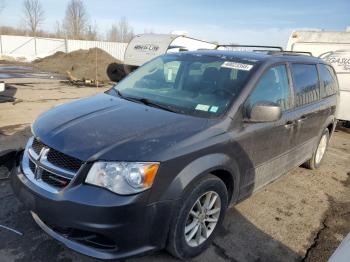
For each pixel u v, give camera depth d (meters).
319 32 10.07
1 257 2.95
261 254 3.37
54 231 2.76
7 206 3.70
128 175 2.55
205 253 3.25
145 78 4.16
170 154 2.69
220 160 3.06
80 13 50.88
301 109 4.49
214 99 3.46
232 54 4.16
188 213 2.87
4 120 7.49
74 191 2.56
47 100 10.72
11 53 31.86
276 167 4.17
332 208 4.54
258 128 3.54
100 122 3.04
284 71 4.22
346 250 2.04
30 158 2.99
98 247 2.65
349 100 9.05
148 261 3.03
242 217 4.04
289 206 4.47
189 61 4.13
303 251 3.51
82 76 21.09
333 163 6.47
